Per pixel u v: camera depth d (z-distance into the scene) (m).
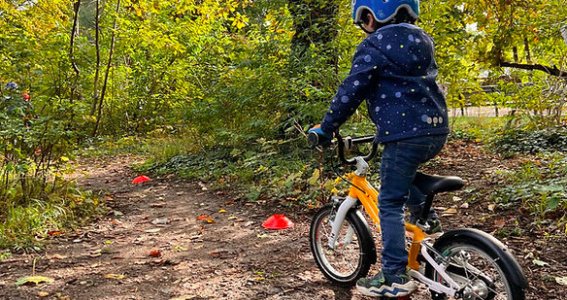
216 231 4.86
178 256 4.16
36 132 5.24
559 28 7.61
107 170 8.83
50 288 3.51
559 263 3.54
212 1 10.70
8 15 10.70
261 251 4.20
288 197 5.76
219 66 9.89
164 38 12.16
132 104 13.33
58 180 5.72
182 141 10.34
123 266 3.95
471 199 5.20
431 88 2.73
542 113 8.89
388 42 2.67
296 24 7.39
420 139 2.63
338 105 2.72
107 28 13.03
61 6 11.77
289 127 7.27
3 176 5.18
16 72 8.59
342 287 3.41
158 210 5.81
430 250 2.71
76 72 11.41
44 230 4.74
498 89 9.23
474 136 9.66
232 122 8.24
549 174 5.59
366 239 3.21
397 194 2.73
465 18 8.08
